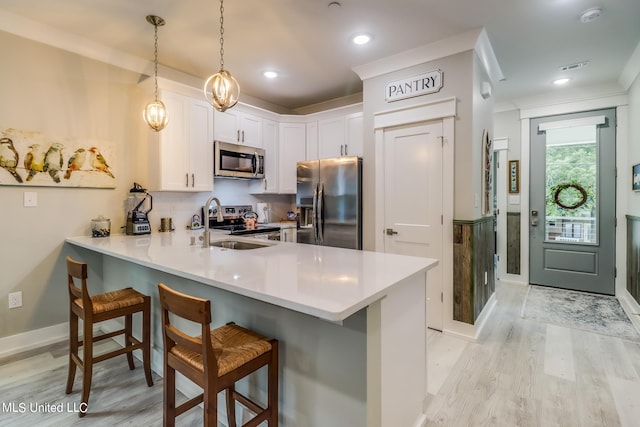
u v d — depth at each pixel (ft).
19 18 8.17
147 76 10.82
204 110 11.66
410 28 8.71
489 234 11.41
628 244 12.39
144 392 6.79
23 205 8.59
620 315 11.09
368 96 11.26
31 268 8.76
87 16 8.16
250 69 11.46
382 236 11.00
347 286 4.29
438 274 9.92
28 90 8.52
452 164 9.55
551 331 9.84
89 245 7.98
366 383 4.11
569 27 8.64
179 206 12.02
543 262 14.70
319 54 10.25
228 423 5.34
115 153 10.20
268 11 7.94
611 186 13.14
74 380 7.05
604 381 7.13
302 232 13.20
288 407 4.94
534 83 12.74
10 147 8.25
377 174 11.05
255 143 13.66
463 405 6.35
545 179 14.52
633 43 9.52
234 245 9.16
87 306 6.18
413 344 5.57
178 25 8.59
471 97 9.23
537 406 6.31
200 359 4.44
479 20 8.34
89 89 9.63
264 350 4.61
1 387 6.95
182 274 5.18
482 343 9.08
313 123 14.52
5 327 8.40
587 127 13.56
